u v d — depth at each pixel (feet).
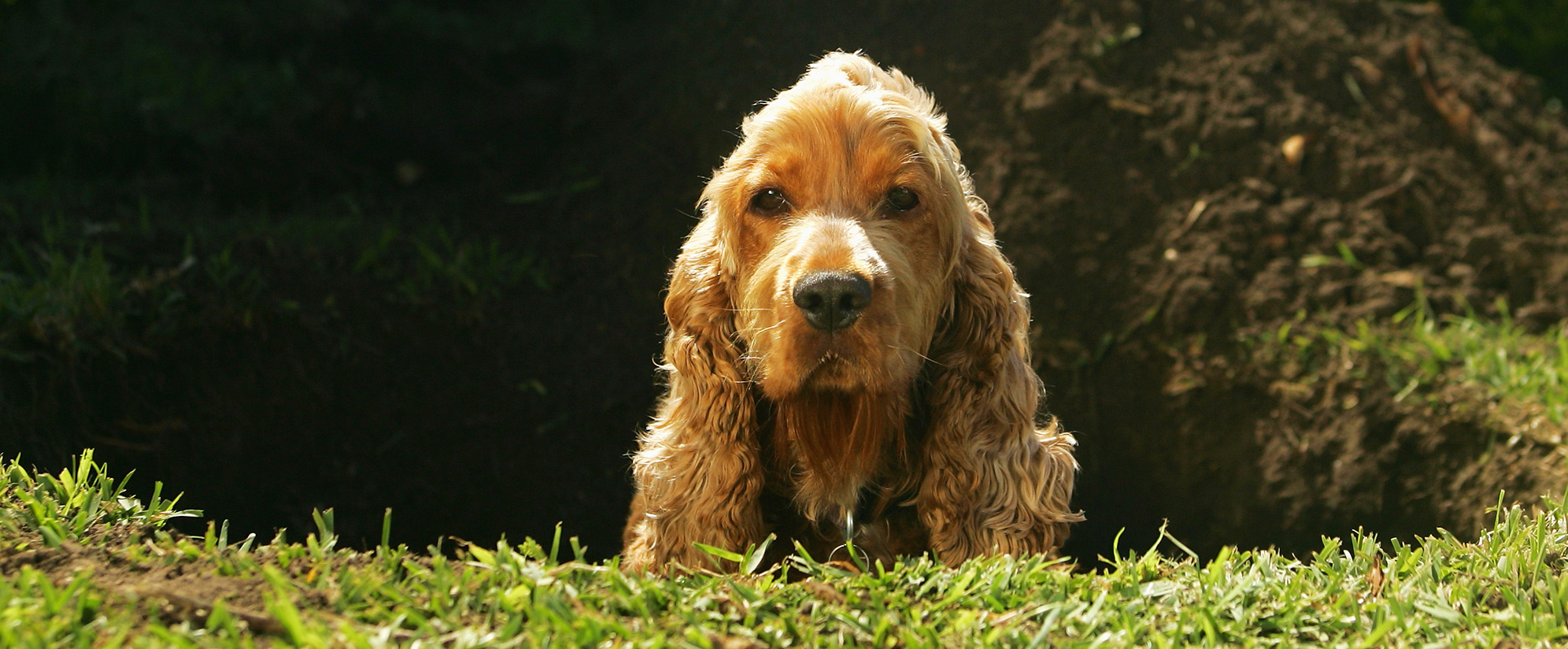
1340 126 24.02
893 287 9.60
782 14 25.88
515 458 20.47
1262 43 25.34
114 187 25.48
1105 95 23.81
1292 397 19.80
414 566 8.48
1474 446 17.80
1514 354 19.74
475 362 21.29
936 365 10.66
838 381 9.64
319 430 19.22
